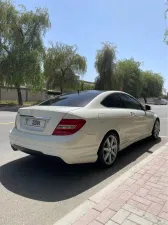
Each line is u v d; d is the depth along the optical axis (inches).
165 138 283.3
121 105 199.2
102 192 125.0
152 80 2261.3
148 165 166.7
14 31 917.8
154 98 2278.5
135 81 1724.9
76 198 124.3
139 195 120.1
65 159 141.3
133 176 145.6
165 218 99.4
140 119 219.9
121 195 120.3
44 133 147.9
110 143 173.5
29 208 113.1
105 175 157.8
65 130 142.3
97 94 181.6
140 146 239.8
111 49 1366.9
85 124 147.3
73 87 1257.4
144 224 95.1
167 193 122.3
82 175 157.2
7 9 895.7
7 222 101.0
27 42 934.4
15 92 1454.2
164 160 178.5
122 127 185.8
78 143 143.5
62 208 113.7
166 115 647.8
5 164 175.2
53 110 148.3
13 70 864.9
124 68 1637.6
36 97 1593.3
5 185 138.6
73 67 1246.3
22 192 130.0
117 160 191.6
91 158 154.1
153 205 110.0
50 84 1254.3
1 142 244.7
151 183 135.0
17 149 168.1
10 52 895.7
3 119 464.8
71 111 146.6
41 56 940.0
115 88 1380.4
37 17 940.0
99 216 101.0
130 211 104.7
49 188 136.0
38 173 158.9
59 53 1214.9
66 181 146.7
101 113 163.9
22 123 165.0
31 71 875.4
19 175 154.4
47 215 107.1
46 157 146.9
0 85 959.0
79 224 95.6
